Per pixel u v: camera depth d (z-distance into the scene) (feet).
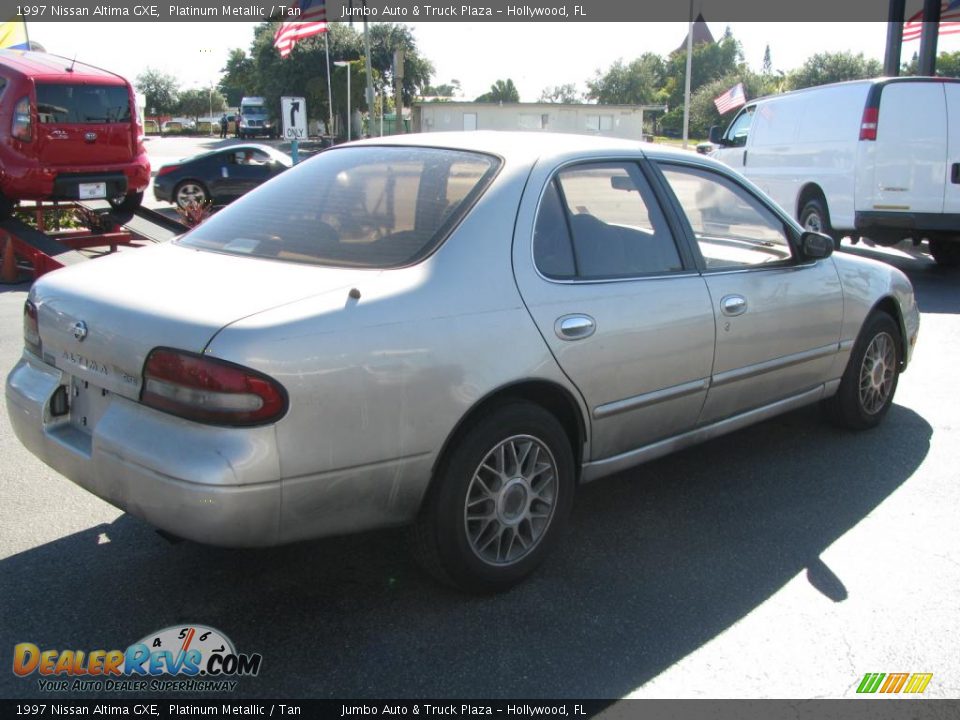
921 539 12.56
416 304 9.53
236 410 8.38
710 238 13.34
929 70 49.24
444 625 10.18
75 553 11.68
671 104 289.33
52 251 33.09
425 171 11.39
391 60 186.09
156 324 8.89
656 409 12.29
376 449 9.21
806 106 38.27
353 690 8.99
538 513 11.14
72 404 10.10
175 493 8.46
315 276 9.78
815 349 15.05
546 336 10.55
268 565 11.50
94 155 37.04
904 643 9.97
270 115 195.52
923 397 19.52
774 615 10.52
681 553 12.08
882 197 33.99
